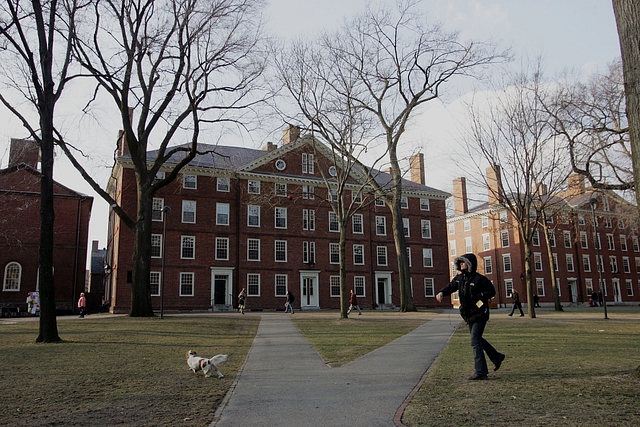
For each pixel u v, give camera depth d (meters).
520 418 5.92
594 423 5.62
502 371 9.21
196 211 44.66
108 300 48.75
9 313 39.78
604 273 70.81
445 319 27.31
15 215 42.88
